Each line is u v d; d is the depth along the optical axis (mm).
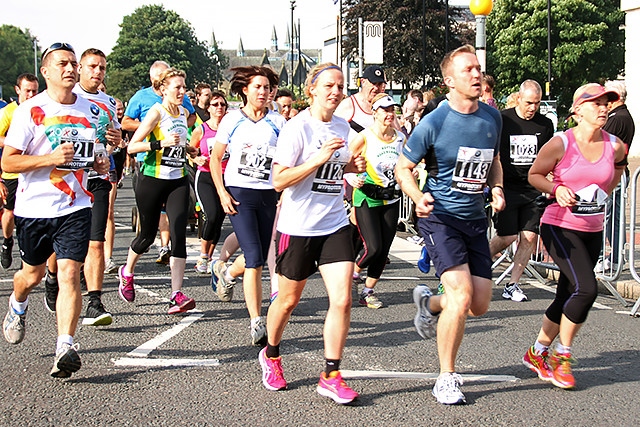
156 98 7895
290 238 4770
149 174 7016
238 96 6422
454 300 4695
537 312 7461
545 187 5156
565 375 5020
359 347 6074
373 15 51188
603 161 5090
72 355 4910
